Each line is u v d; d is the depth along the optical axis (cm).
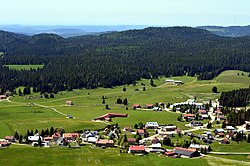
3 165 16812
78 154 18512
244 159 18700
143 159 17962
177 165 17188
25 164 16962
